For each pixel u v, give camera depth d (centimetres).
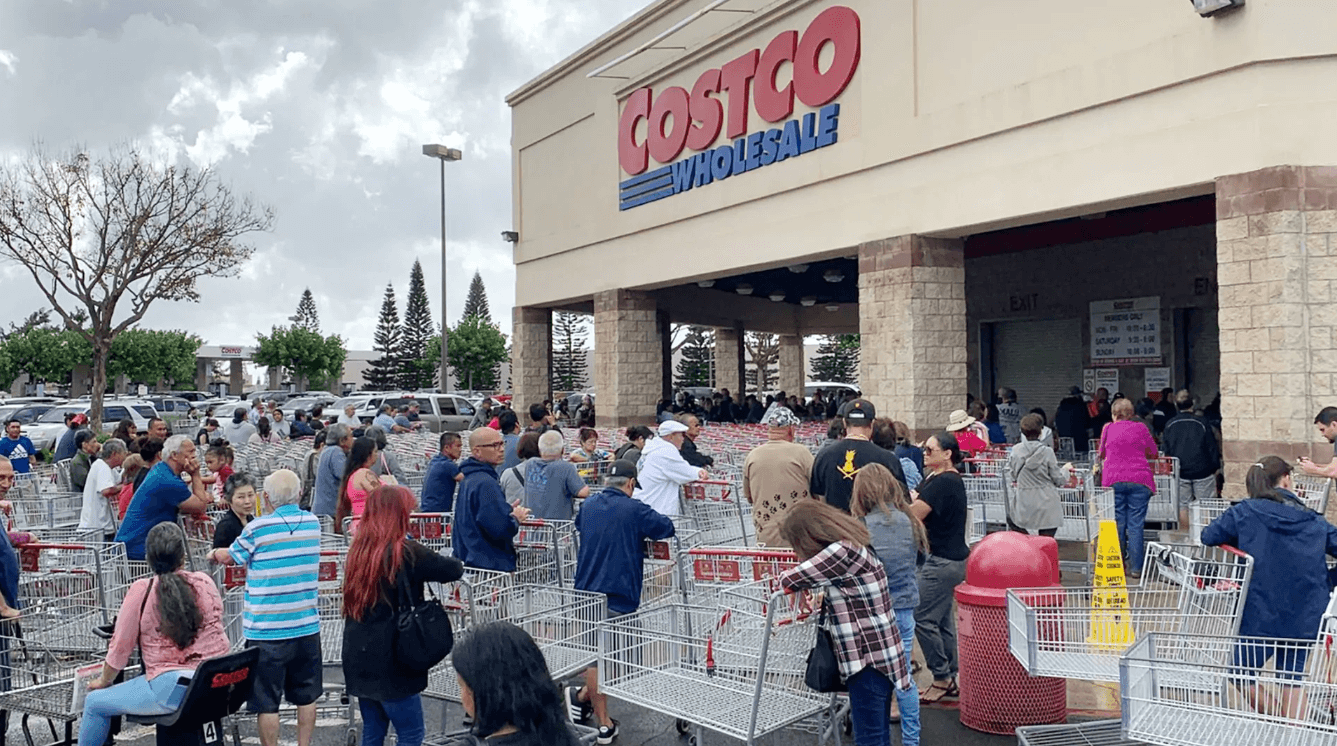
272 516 589
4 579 646
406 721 533
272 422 2338
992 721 634
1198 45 1235
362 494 848
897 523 601
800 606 569
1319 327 1130
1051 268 2231
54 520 1317
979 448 1269
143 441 991
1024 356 2325
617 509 656
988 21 1524
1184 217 1955
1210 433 1209
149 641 548
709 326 3462
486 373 8706
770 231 1978
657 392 2508
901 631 598
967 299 2425
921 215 1641
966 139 1550
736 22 2047
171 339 7700
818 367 8075
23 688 603
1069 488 1096
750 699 550
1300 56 1152
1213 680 469
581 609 646
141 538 794
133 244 2628
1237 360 1184
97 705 538
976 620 639
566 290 2677
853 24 1762
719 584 657
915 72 1650
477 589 663
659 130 2292
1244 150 1187
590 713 705
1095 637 557
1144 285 2047
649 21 2317
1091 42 1376
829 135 1816
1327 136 1143
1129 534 1061
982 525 1030
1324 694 470
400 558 523
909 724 574
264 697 575
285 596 583
